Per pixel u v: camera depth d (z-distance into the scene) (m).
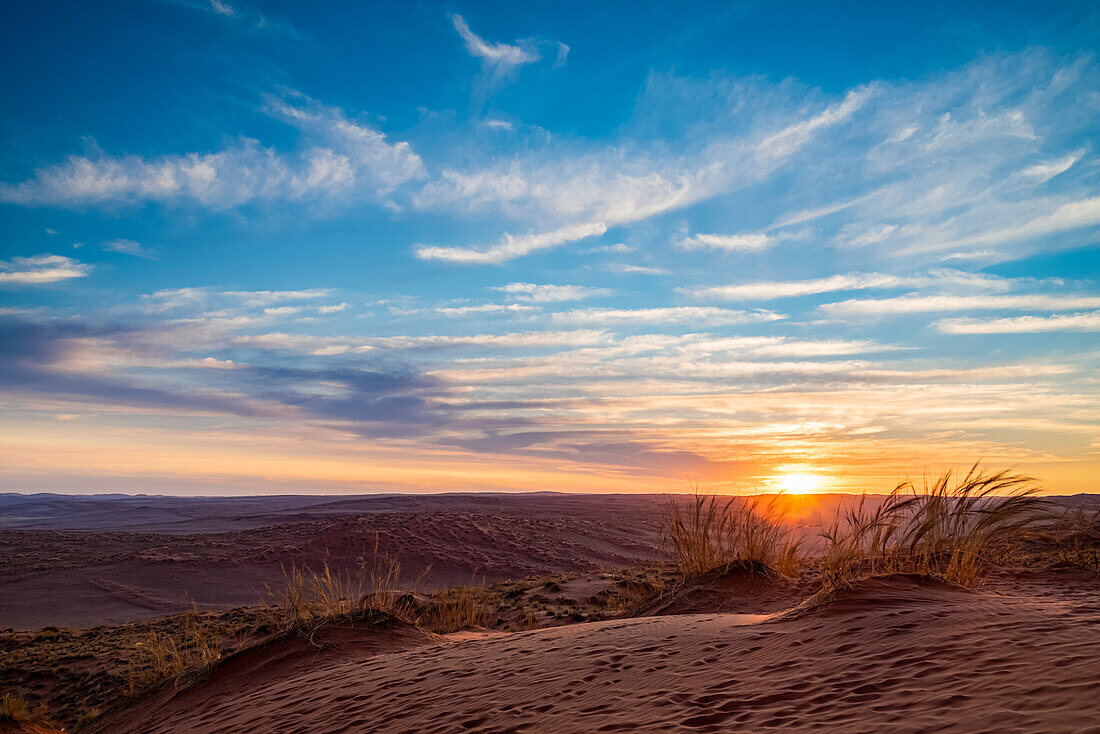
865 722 4.04
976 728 3.58
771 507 14.62
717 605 12.36
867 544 10.69
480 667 8.22
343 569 52.12
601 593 20.08
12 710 14.25
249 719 8.46
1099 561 12.70
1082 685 3.86
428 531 63.78
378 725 6.66
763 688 5.23
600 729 4.99
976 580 10.55
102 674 18.34
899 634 5.96
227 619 25.45
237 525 123.62
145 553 58.88
